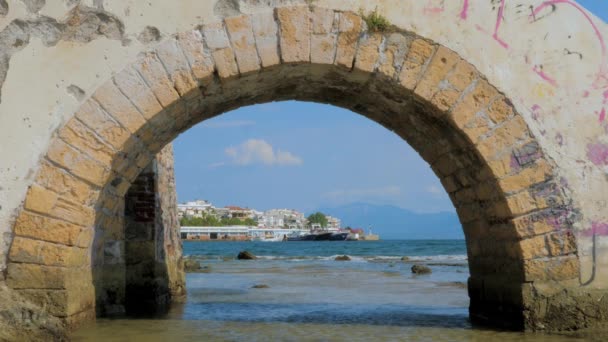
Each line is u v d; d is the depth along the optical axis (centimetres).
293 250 6438
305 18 636
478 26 662
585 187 663
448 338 638
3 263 596
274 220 17712
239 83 668
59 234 603
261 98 768
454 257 3941
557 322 645
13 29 627
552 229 652
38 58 626
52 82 623
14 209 604
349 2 644
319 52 637
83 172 614
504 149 654
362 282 1525
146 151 723
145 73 626
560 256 650
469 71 654
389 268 2372
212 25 631
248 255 3869
